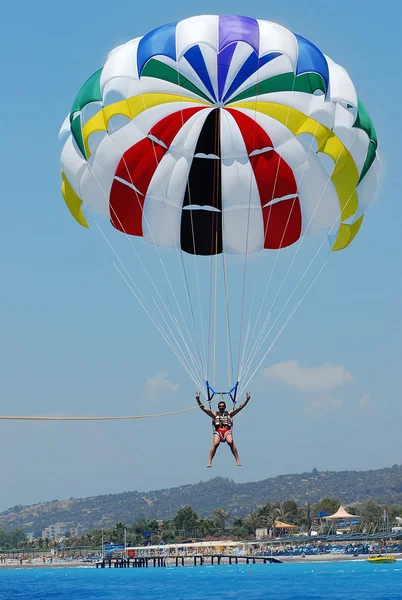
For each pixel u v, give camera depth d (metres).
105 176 65.50
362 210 68.44
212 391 57.28
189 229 69.81
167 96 64.69
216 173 67.69
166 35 60.50
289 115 64.62
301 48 60.59
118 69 61.47
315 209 67.31
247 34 59.00
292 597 118.00
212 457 54.25
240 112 65.19
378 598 113.94
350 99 62.50
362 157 65.44
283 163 65.69
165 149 66.06
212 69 63.12
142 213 67.44
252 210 67.69
